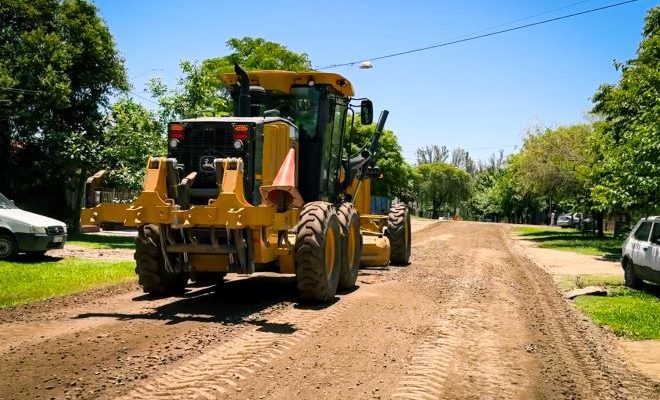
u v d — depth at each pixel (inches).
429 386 200.2
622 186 573.9
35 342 238.4
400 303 357.4
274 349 236.5
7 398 173.8
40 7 921.5
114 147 899.4
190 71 877.8
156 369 204.8
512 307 374.0
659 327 338.0
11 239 530.0
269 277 466.0
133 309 315.0
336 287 357.1
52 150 911.0
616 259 826.8
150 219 303.4
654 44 784.9
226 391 184.9
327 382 199.3
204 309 319.0
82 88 979.3
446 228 1663.4
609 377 230.5
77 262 527.2
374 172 575.5
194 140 339.9
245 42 1333.7
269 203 309.0
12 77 858.1
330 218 342.6
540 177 1309.1
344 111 442.3
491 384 207.6
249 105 381.1
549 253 929.5
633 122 658.8
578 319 356.5
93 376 195.6
